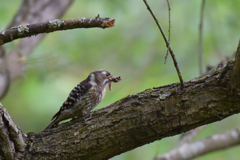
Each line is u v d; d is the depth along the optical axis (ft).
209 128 43.09
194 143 34.32
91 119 21.71
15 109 41.81
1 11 42.98
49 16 38.81
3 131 21.04
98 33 46.16
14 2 43.86
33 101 41.75
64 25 20.16
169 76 43.62
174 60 19.93
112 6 43.19
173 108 20.53
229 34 43.50
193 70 43.27
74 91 27.30
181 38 44.96
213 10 43.50
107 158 21.88
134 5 46.09
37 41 37.37
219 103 19.90
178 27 45.14
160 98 20.79
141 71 44.62
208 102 20.06
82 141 21.49
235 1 42.98
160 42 45.62
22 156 21.63
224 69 19.76
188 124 20.45
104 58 45.55
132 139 21.12
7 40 20.38
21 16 38.42
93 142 21.39
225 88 19.71
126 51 45.93
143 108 20.93
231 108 19.84
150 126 20.77
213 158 41.70
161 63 44.60
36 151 21.63
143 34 46.11
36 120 41.60
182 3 45.29
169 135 20.97
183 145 34.19
